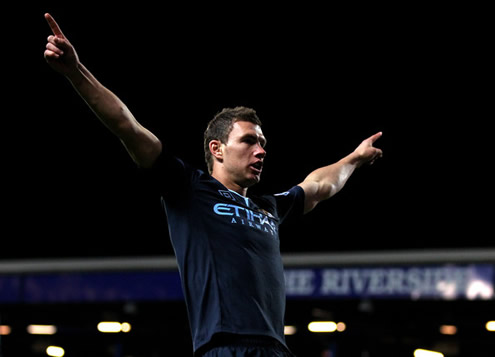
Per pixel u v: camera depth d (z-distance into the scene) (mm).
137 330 47062
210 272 11695
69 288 42281
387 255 38594
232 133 13062
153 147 11984
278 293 12023
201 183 12383
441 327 43750
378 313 43469
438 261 38062
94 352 48000
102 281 42062
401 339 43938
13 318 47188
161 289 41281
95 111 11641
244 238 12023
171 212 12312
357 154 16484
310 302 43344
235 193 12656
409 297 38062
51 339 47938
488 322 42375
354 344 43906
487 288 37344
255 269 11836
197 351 11484
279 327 11859
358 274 38781
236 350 11180
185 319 46719
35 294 42531
